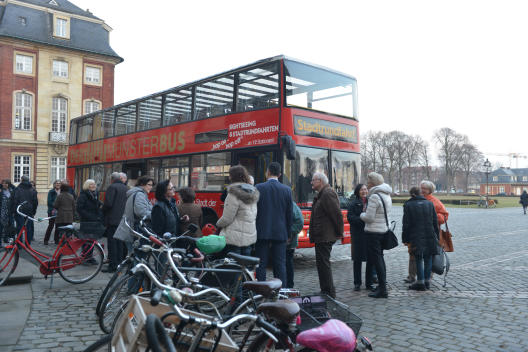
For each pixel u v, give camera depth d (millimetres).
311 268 9547
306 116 9453
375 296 6734
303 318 3484
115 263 8617
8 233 7457
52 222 12484
